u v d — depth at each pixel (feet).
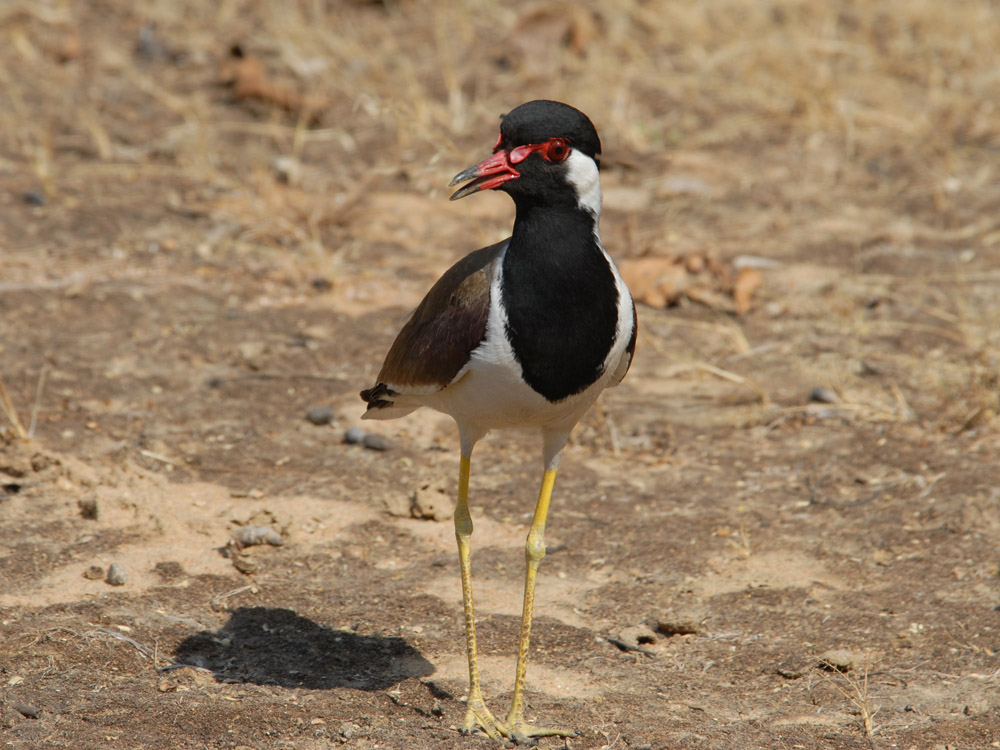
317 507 34.71
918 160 61.93
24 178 56.85
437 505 34.42
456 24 76.74
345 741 24.14
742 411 41.04
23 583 29.86
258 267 51.03
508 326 23.95
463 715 25.58
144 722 24.30
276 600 30.09
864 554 32.50
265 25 76.23
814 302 48.85
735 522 34.37
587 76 69.41
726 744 24.13
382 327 46.50
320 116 65.00
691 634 29.14
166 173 58.65
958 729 24.63
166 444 37.63
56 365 41.68
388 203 57.52
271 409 40.42
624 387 43.14
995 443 38.06
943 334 45.70
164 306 46.80
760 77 69.36
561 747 24.27
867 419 40.16
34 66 70.23
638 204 57.93
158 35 74.90
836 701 26.16
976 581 30.83
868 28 74.43
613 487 36.55
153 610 29.14
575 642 28.76
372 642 28.43
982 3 78.59
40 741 23.34
